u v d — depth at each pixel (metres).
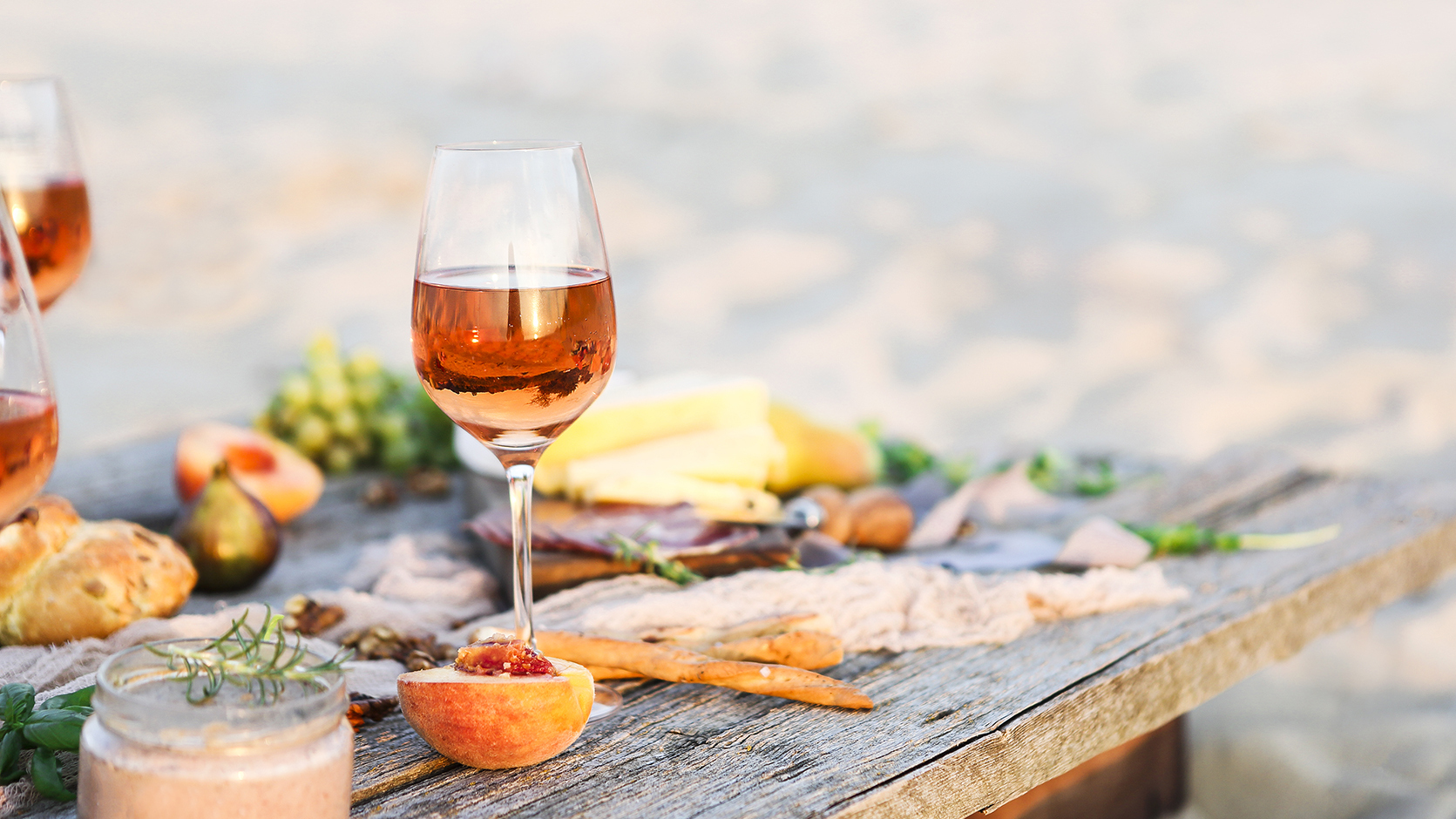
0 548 1.15
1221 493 1.80
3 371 0.82
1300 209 8.15
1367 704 2.48
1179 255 7.34
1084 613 1.36
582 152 1.04
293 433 1.92
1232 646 1.33
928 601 1.33
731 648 1.19
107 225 7.91
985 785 1.07
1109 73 12.63
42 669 1.09
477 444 1.65
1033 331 6.24
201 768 0.79
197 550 1.38
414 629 1.26
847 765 1.02
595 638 1.16
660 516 1.48
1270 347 5.76
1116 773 1.84
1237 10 14.82
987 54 13.64
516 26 15.52
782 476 1.68
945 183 9.47
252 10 16.30
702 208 9.10
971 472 1.86
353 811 0.93
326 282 7.00
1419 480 1.85
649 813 0.94
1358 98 11.00
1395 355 5.58
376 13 16.17
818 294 7.07
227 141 10.27
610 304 1.04
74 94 11.41
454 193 0.98
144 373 5.42
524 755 0.98
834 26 15.16
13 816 0.93
